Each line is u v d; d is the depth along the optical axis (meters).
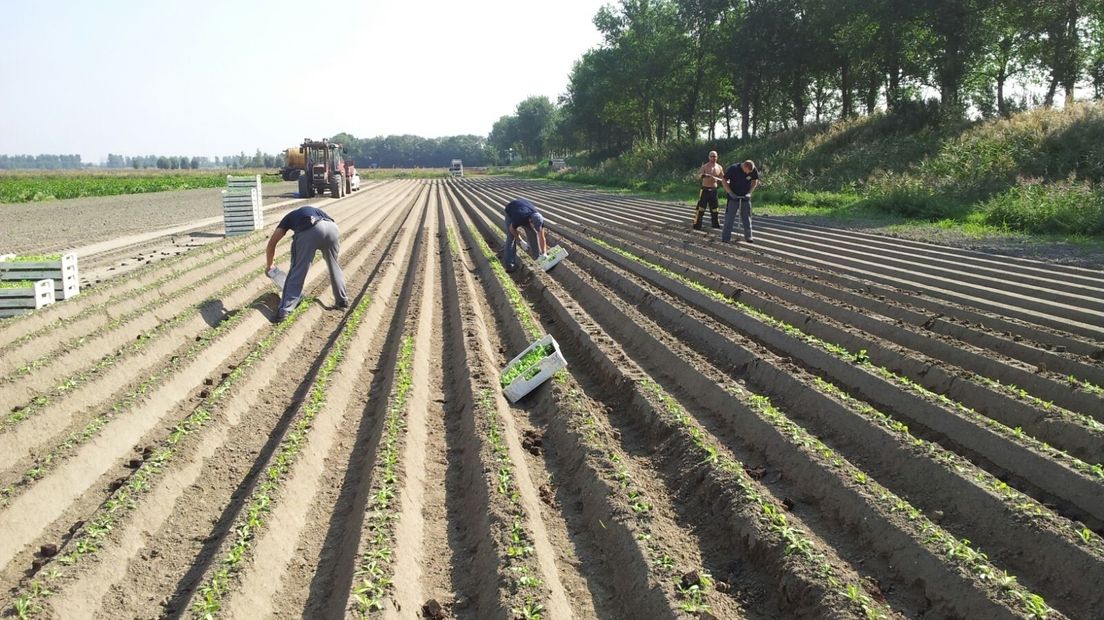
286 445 6.20
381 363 9.42
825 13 42.25
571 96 84.81
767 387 7.88
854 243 17.09
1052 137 25.09
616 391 7.96
